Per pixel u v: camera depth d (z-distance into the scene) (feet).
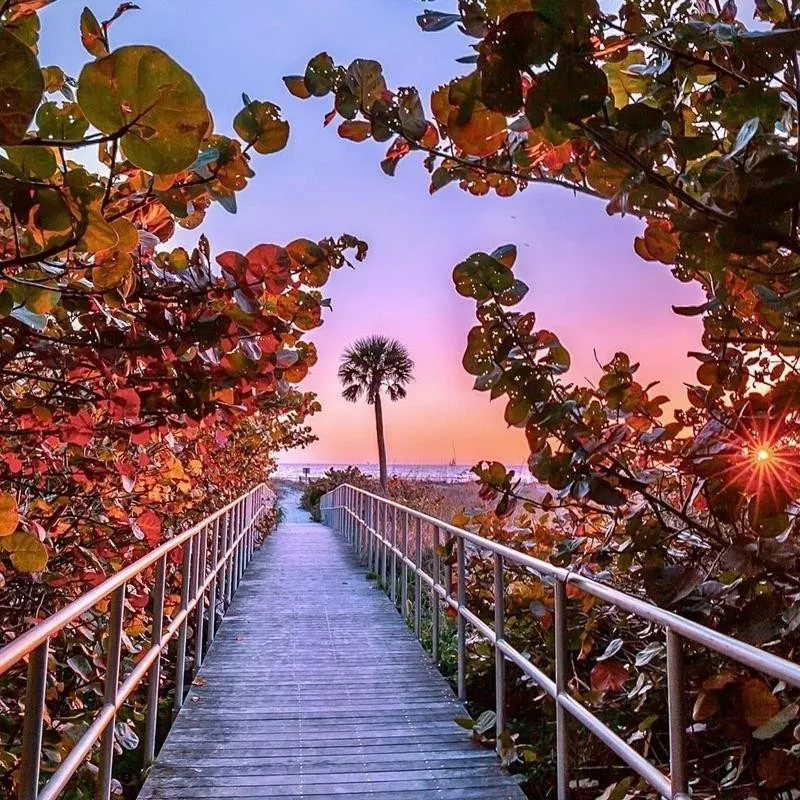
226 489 31.37
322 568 34.45
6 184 3.95
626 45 4.69
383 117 5.53
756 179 4.02
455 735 12.64
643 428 8.28
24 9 4.69
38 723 6.08
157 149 3.56
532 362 6.95
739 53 4.49
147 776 10.87
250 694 15.02
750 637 6.32
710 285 6.79
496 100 4.02
